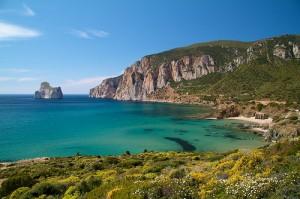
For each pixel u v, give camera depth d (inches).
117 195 561.9
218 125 4515.3
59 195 820.6
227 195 493.7
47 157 2554.1
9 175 1545.3
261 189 473.7
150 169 1074.1
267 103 5738.2
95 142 3304.6
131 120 5305.1
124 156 2154.3
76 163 1854.1
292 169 606.5
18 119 5684.1
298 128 3083.2
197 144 3090.6
